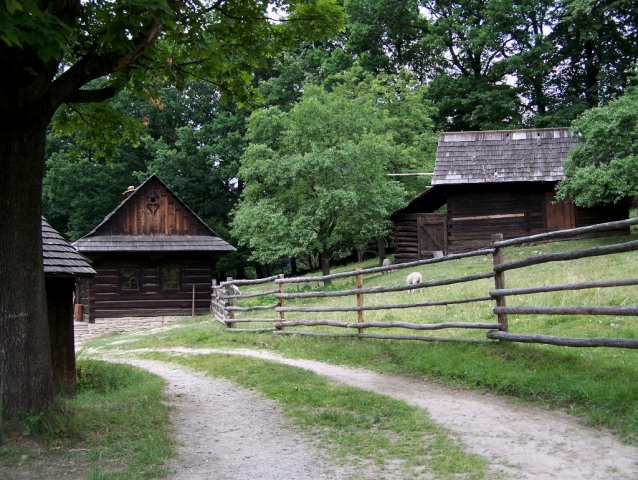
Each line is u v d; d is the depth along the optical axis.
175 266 26.98
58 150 43.78
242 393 8.77
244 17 8.34
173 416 7.56
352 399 7.58
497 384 7.43
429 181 32.84
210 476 5.41
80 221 40.62
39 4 6.38
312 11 8.59
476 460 5.27
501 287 8.77
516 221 25.91
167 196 27.28
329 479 5.18
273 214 25.88
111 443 6.20
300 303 19.05
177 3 7.25
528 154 26.28
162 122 44.56
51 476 5.34
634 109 19.16
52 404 6.53
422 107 34.50
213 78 8.95
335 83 38.69
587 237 24.50
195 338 15.45
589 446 5.34
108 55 6.76
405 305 10.55
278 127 29.16
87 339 24.06
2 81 6.09
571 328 9.11
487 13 36.78
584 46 38.34
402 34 41.44
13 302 6.31
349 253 41.12
